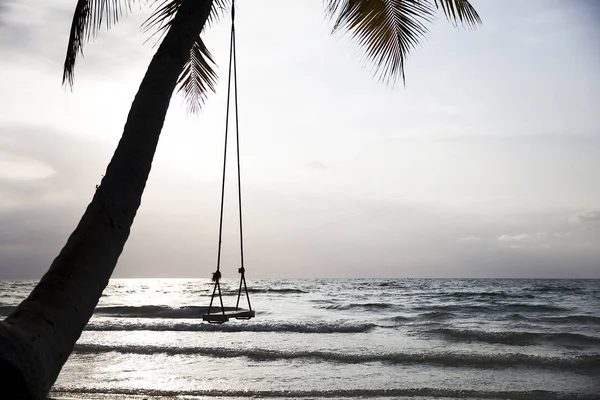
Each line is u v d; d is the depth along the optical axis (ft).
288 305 94.89
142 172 8.69
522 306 85.71
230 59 18.48
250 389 27.07
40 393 6.45
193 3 10.64
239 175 20.57
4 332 6.34
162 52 9.93
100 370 31.96
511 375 30.71
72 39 13.60
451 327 57.62
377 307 88.53
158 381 28.91
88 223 7.99
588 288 162.40
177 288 196.65
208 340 45.42
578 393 26.22
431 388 27.07
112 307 81.51
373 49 21.56
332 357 35.99
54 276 7.41
